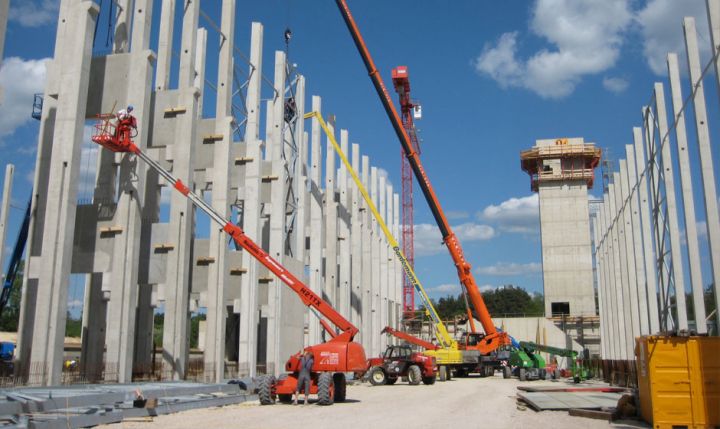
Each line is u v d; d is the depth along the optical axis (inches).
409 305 2967.5
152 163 879.7
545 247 2635.3
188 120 983.6
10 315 2192.4
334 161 1765.5
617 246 1406.3
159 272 976.3
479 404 789.2
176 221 968.3
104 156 939.3
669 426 503.8
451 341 1653.5
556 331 2409.0
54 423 464.4
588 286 2559.1
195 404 679.1
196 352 1713.8
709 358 506.6
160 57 1039.6
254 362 1075.9
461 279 1622.8
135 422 542.3
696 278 741.3
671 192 842.2
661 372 512.4
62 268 775.1
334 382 805.9
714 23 633.6
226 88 1090.7
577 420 593.6
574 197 2642.7
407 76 2625.5
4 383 741.3
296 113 1461.6
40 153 880.9
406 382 1417.3
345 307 1812.3
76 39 834.8
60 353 767.7
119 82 922.1
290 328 1254.9
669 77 792.9
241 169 1143.0
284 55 1322.6
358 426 535.2
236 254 1107.9
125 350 861.8
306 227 1583.4
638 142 1069.8
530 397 802.8
